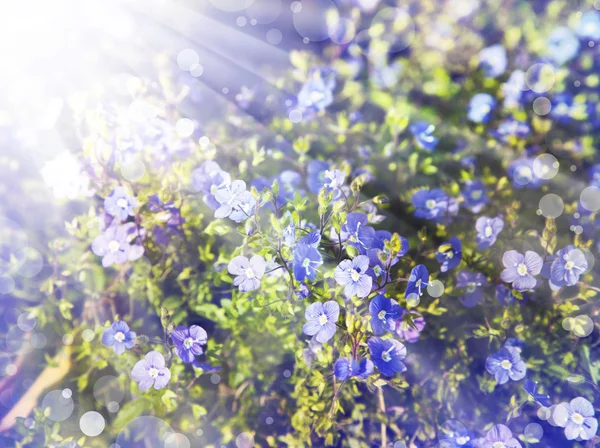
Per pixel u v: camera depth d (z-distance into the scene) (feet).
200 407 0.54
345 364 0.44
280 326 0.55
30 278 0.61
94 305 0.59
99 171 0.53
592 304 0.57
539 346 0.57
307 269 0.45
